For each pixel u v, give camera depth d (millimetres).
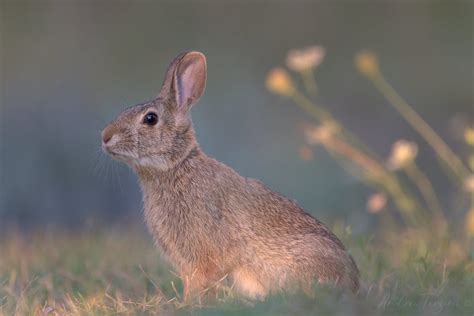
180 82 8258
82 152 18453
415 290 7379
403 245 9406
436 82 21766
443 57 22969
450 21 24672
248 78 21750
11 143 18578
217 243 7746
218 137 19359
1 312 7414
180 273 7934
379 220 13398
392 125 19797
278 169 18156
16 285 8414
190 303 6992
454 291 7199
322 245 7750
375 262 8609
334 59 23031
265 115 20094
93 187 17531
